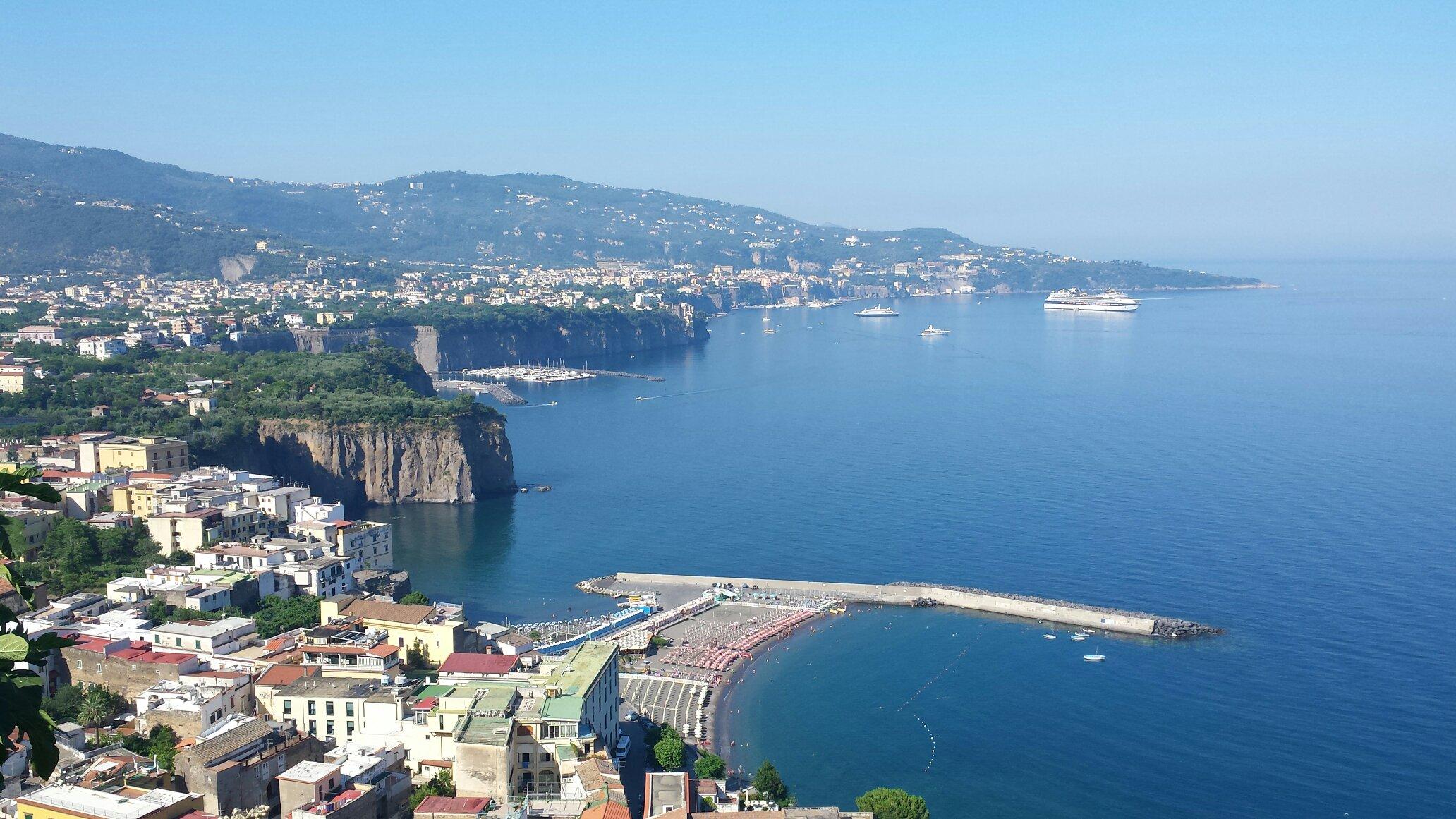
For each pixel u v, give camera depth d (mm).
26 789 191375
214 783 194875
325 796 199625
